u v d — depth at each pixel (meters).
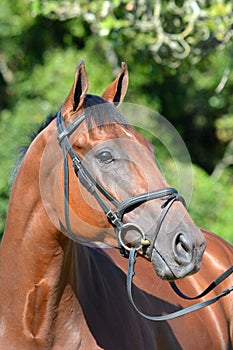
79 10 14.63
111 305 6.55
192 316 7.62
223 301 8.11
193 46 14.51
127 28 14.48
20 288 6.20
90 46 24.30
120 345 6.40
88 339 6.29
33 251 6.14
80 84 6.02
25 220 6.18
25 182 6.21
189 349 7.34
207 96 26.89
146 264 7.66
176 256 5.66
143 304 6.96
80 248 6.39
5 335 6.24
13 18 25.80
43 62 26.52
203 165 28.31
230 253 8.49
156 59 15.05
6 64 26.92
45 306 6.16
